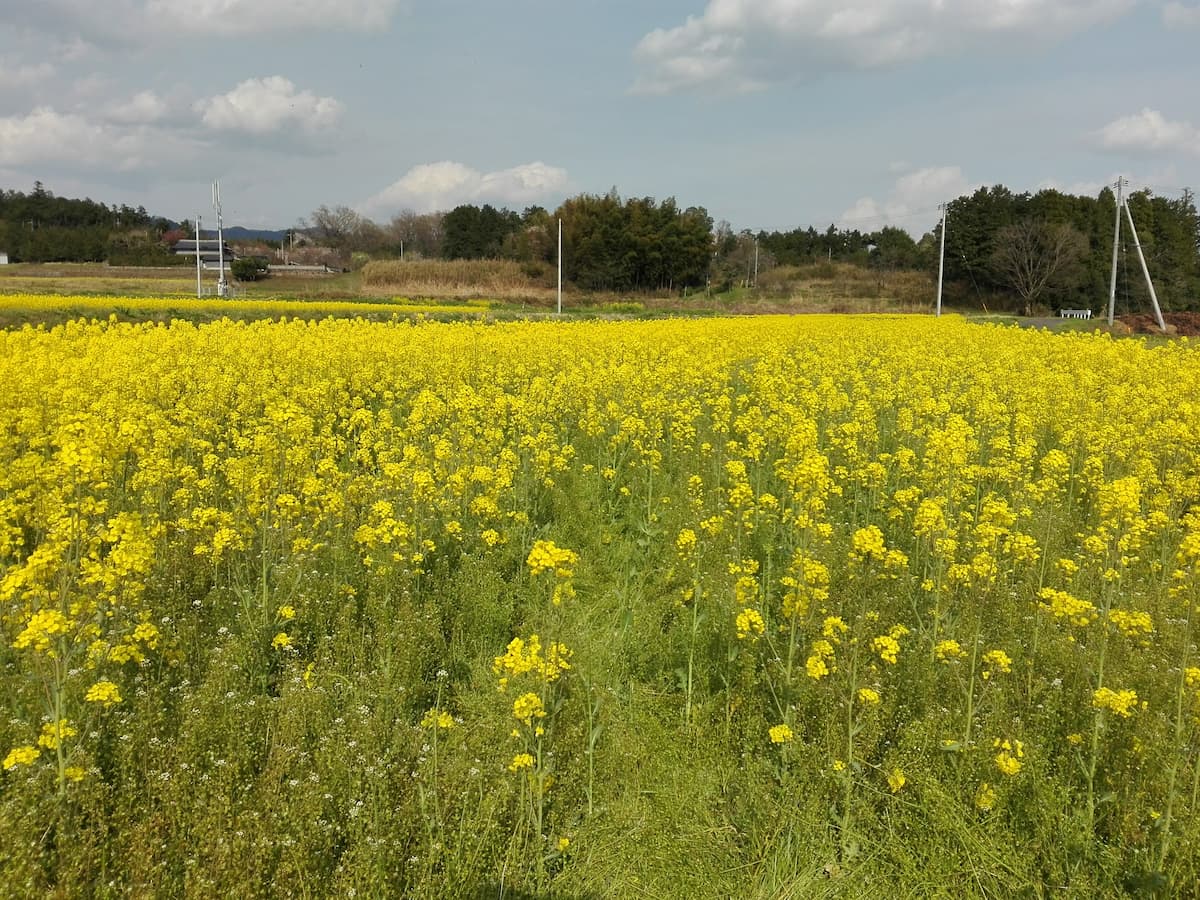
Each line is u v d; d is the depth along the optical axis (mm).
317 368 15430
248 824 3891
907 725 4848
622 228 83250
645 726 5262
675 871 4168
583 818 4473
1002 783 4348
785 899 4020
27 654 4793
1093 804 4281
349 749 4430
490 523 8141
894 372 18516
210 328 22672
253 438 10180
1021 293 78688
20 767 3943
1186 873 3781
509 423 12406
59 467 5855
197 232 51062
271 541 6988
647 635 6078
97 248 102812
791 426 11320
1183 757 4324
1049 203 84688
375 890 3674
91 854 3643
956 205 83562
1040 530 8008
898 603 6340
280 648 5703
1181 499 9281
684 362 17297
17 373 11336
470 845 3980
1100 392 15297
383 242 121688
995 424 12234
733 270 93375
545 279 81562
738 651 5547
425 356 16609
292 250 115625
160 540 6785
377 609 5988
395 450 9977
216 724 4562
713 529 7012
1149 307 75562
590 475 10227
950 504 8172
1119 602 6520
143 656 5137
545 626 6156
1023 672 5535
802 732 4906
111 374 12625
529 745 4633
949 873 4047
